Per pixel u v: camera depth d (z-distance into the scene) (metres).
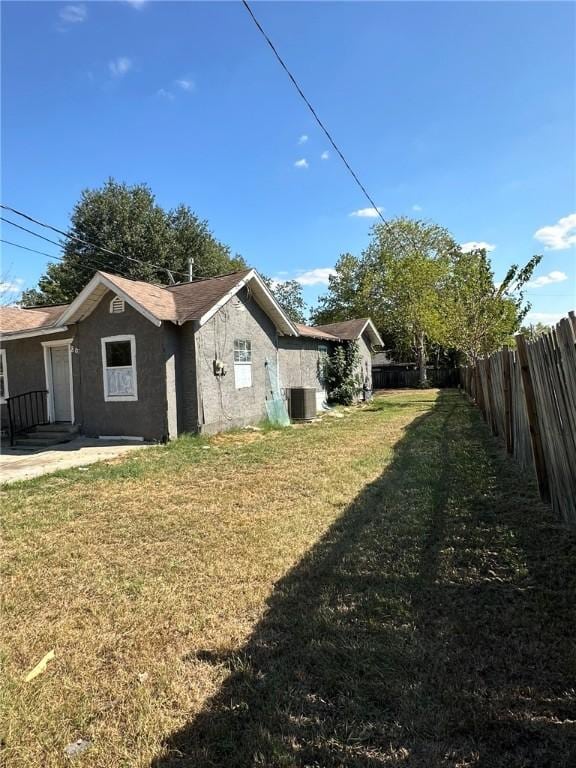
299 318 55.56
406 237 37.69
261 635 2.80
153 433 11.02
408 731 2.00
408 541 4.10
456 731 1.98
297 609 3.08
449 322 20.53
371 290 37.16
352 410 17.72
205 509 5.43
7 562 4.09
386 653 2.54
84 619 3.10
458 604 3.02
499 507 4.83
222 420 12.08
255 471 7.33
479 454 7.52
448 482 5.91
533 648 2.50
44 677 2.52
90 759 1.96
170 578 3.66
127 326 11.25
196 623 2.98
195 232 32.44
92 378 11.79
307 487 6.19
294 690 2.29
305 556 3.93
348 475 6.71
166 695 2.32
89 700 2.32
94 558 4.12
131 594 3.42
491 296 20.27
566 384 3.92
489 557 3.68
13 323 13.96
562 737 1.92
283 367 15.66
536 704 2.11
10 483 7.07
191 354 11.23
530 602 2.97
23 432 12.30
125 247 28.94
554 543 3.85
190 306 11.71
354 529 4.48
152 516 5.24
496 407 8.91
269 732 2.03
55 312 15.66
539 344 4.54
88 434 11.90
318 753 1.91
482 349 20.42
